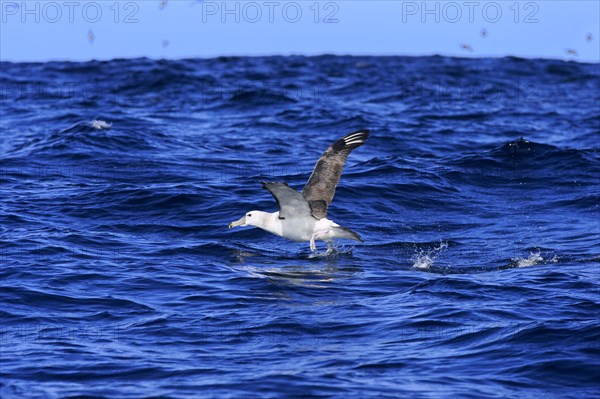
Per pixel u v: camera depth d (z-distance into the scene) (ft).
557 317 86.74
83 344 80.59
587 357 75.05
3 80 328.08
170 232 125.29
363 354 77.82
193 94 285.02
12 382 71.51
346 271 106.32
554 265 110.11
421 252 117.60
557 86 329.72
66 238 118.62
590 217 137.90
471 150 194.59
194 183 150.41
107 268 104.99
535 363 74.54
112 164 168.66
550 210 142.61
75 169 165.07
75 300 93.45
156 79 316.81
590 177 160.35
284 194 99.04
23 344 80.48
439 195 149.38
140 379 72.33
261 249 117.39
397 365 75.10
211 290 97.55
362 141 101.40
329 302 93.35
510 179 161.48
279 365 75.15
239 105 255.70
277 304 92.53
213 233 124.88
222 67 369.30
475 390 69.56
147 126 215.72
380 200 144.46
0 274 101.24
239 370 74.02
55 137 191.01
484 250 118.73
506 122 236.43
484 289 96.89
